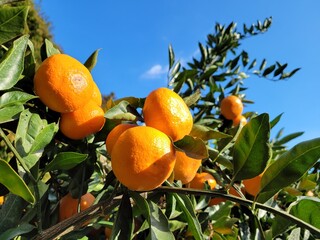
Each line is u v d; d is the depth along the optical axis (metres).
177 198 0.29
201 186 0.38
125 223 0.27
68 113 0.29
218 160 0.38
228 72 0.83
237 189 0.36
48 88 0.27
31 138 0.26
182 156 0.30
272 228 0.33
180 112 0.27
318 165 0.60
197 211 0.38
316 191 0.57
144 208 0.27
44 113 0.29
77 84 0.28
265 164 0.28
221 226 0.40
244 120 0.57
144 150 0.24
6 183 0.20
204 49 0.80
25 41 0.26
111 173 0.30
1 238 0.24
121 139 0.25
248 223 0.40
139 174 0.24
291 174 0.28
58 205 0.32
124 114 0.30
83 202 0.33
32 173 0.26
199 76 0.77
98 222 0.35
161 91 0.28
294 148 0.28
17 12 0.25
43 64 0.28
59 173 0.36
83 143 0.32
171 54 0.52
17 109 0.26
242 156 0.29
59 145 0.35
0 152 0.52
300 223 0.27
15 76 0.25
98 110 0.30
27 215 0.28
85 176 0.31
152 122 0.27
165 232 0.27
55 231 0.26
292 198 0.48
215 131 0.31
